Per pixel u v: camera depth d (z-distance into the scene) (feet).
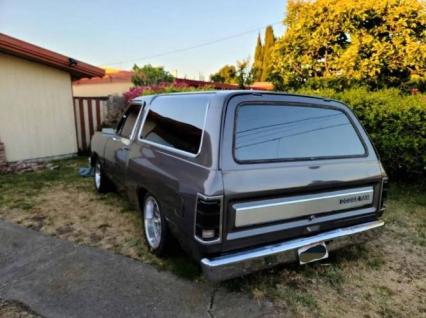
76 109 27.22
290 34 31.17
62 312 7.09
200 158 7.16
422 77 25.90
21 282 8.23
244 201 6.84
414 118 15.90
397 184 17.63
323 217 8.15
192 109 8.17
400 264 9.66
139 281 8.32
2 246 10.30
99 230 11.66
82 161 24.53
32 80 23.30
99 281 8.30
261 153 7.36
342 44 28.94
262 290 8.09
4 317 6.91
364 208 9.04
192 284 8.23
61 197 15.53
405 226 12.52
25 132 23.29
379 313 7.36
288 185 7.30
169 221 8.17
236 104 7.37
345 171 8.47
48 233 11.35
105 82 54.19
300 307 7.47
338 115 9.20
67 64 24.04
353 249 10.55
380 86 26.73
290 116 8.16
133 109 12.50
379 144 16.99
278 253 7.32
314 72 30.40
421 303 7.77
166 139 9.12
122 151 12.08
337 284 8.50
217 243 6.59
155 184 8.79
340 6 27.22
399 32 25.99
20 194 15.90
